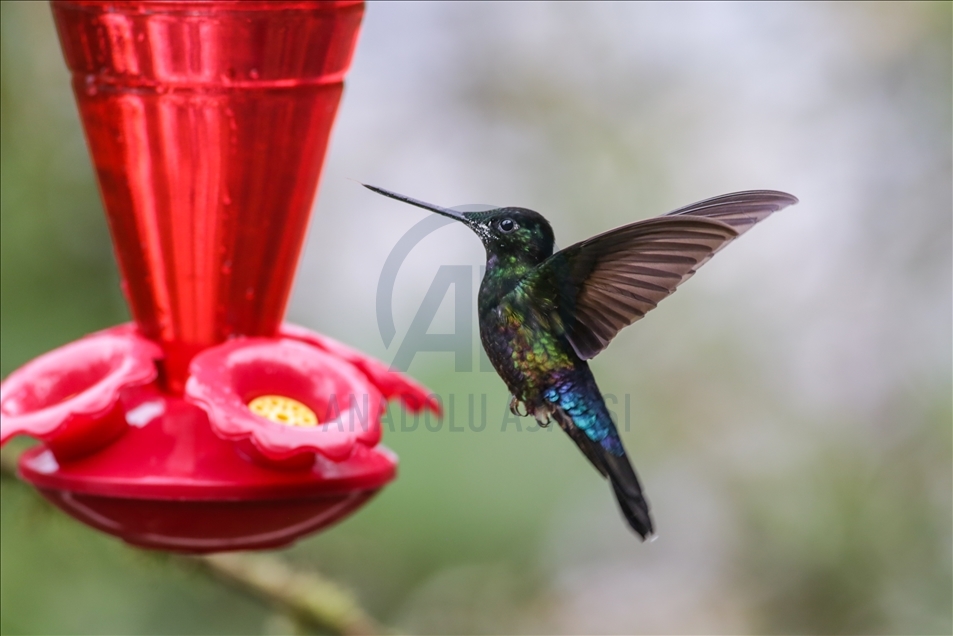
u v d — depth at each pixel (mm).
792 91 11750
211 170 4988
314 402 4672
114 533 4777
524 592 11148
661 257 5023
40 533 7773
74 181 8484
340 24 4992
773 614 11812
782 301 11750
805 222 11734
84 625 8352
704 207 5035
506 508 10250
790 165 11695
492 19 12047
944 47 11242
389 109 12086
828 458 11672
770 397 11797
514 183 11742
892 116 11469
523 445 10445
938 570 11391
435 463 10117
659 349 11875
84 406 4363
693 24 11914
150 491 4465
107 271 8445
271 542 4867
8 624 7949
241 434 4219
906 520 11508
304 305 11070
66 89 8648
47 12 8641
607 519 11875
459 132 12070
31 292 8242
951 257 11336
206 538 4758
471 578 10453
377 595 10078
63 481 4566
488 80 12008
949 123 11266
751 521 11938
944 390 11445
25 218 8305
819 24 11680
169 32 4812
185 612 8992
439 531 10094
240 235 5066
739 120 11836
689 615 11922
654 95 11891
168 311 5117
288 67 4934
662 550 12203
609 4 11906
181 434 4707
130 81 4902
